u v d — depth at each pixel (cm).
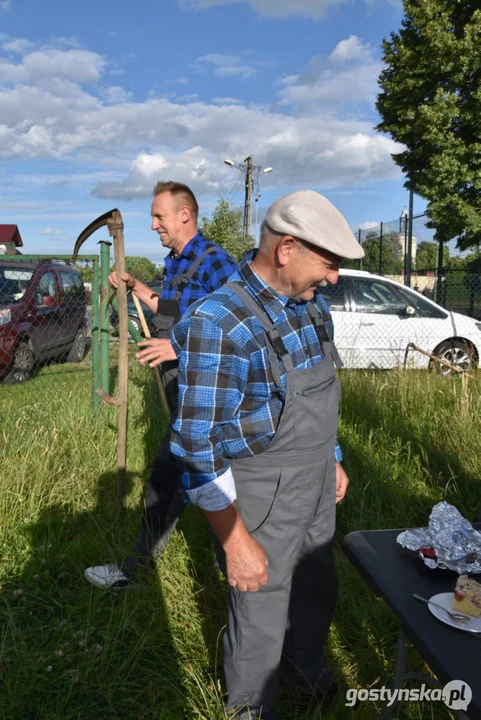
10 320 738
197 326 150
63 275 918
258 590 170
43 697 210
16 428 436
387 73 1590
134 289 318
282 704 210
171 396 267
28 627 244
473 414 495
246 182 3284
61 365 895
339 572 283
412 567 163
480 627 138
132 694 213
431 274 1577
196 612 257
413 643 139
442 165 1433
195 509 336
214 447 151
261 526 166
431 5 1449
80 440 434
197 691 210
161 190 266
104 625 245
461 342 820
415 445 460
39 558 289
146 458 431
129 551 291
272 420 159
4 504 324
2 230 4350
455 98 1438
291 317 163
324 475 175
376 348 798
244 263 164
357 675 227
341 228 149
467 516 347
